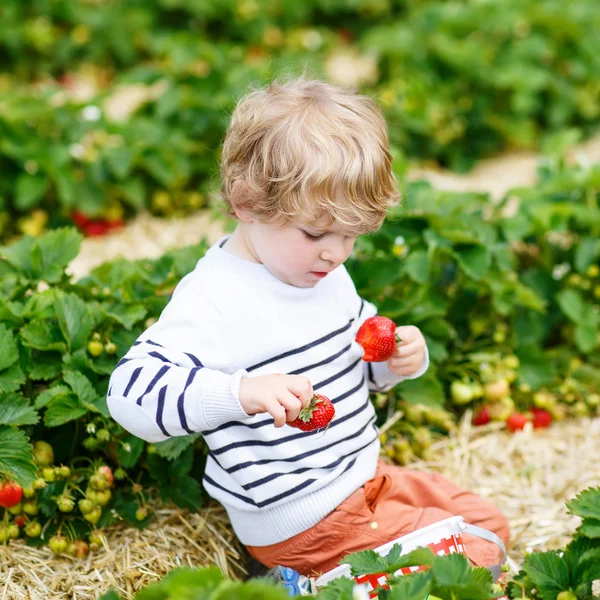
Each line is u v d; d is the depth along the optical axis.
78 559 2.77
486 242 3.67
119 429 2.86
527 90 6.07
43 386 3.00
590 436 3.66
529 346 3.75
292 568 2.57
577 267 3.90
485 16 6.52
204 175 5.51
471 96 6.25
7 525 2.74
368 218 2.22
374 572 2.17
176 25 7.28
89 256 4.79
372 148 2.22
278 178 2.17
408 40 6.25
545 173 4.44
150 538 2.85
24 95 5.26
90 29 7.05
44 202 5.13
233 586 1.80
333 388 2.49
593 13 6.75
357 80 6.81
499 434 3.63
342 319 2.54
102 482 2.75
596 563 2.30
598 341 3.92
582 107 6.52
